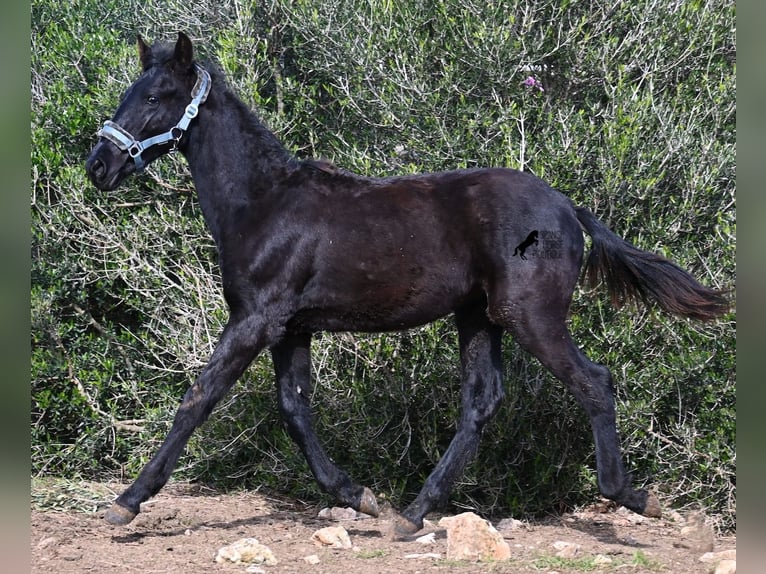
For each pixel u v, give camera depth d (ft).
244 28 28.25
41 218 28.40
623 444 24.22
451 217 18.98
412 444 25.14
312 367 24.71
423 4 27.78
